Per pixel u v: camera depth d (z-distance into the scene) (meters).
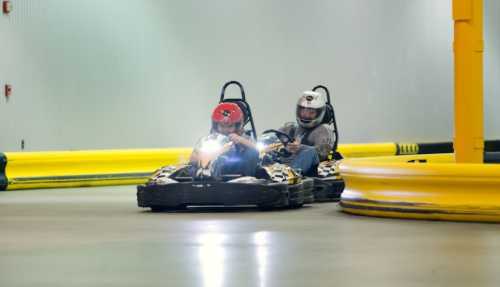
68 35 28.78
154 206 19.06
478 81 19.09
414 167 17.14
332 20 37.22
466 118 19.14
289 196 19.20
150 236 14.67
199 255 12.55
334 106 37.44
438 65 42.75
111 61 29.97
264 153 21.02
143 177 28.59
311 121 23.62
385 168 17.56
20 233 15.15
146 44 30.94
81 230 15.55
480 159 19.19
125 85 30.39
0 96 27.00
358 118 38.47
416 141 41.53
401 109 40.66
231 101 20.36
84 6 29.17
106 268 11.48
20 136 27.58
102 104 29.77
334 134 24.19
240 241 14.02
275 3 35.00
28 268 11.52
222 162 19.14
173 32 31.72
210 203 18.73
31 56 27.81
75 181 26.97
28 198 22.70
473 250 13.07
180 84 32.00
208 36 32.81
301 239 14.29
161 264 11.78
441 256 12.49
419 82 41.62
